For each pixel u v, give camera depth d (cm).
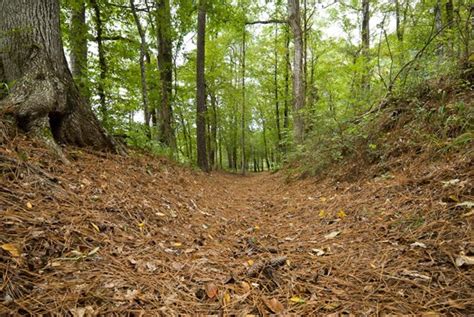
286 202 539
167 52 1138
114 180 374
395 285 180
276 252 269
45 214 226
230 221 412
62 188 283
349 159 570
